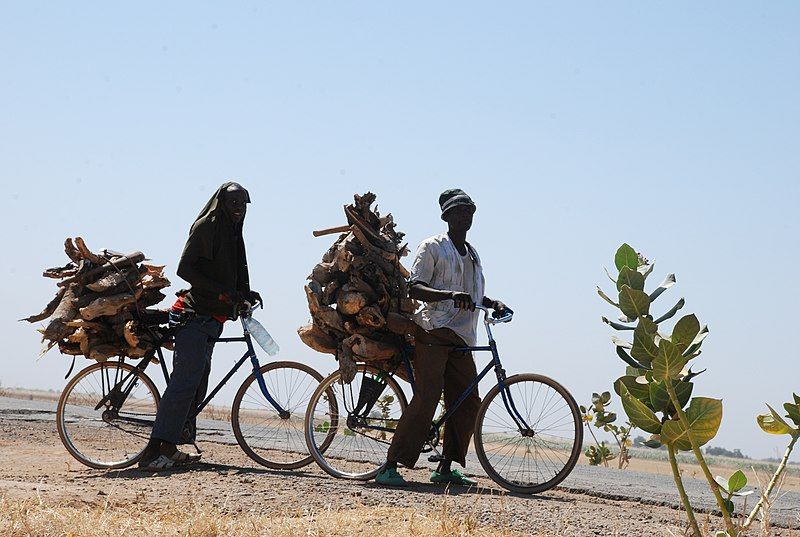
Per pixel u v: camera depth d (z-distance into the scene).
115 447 8.12
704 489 7.92
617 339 3.25
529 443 6.91
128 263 7.86
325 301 7.36
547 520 5.62
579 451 6.78
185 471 7.30
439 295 6.74
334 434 7.48
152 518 5.30
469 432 7.12
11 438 10.06
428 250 6.91
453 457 7.14
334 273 7.39
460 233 7.07
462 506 5.91
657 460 19.39
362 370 7.41
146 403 7.96
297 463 7.74
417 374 7.02
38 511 5.19
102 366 7.97
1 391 26.69
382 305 7.27
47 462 8.34
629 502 6.99
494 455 7.02
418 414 6.96
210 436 10.41
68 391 7.98
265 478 6.94
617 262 3.37
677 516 6.19
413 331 7.13
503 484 6.91
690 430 3.12
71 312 7.73
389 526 5.18
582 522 5.62
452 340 6.98
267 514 5.56
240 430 7.88
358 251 7.26
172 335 7.95
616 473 9.22
